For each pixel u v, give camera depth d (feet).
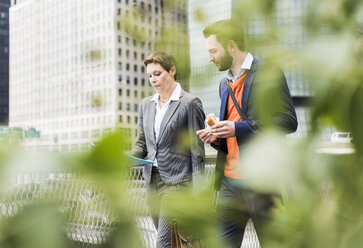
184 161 8.20
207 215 1.02
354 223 0.92
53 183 0.72
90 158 0.72
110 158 0.72
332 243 0.93
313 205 0.93
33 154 0.72
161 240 5.83
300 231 0.96
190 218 1.01
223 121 6.03
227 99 6.23
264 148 0.95
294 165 0.93
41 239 0.72
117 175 0.73
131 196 0.80
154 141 8.73
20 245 0.72
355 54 0.87
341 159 0.91
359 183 0.91
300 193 0.94
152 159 8.73
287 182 0.94
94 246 0.75
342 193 0.92
